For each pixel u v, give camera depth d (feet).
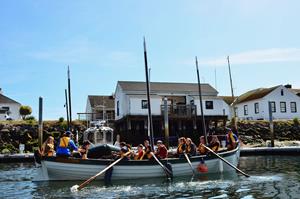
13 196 40.73
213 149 60.08
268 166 68.54
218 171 58.80
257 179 50.60
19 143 115.44
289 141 124.67
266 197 37.40
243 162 78.18
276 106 159.12
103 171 48.01
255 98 163.84
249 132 134.82
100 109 162.71
